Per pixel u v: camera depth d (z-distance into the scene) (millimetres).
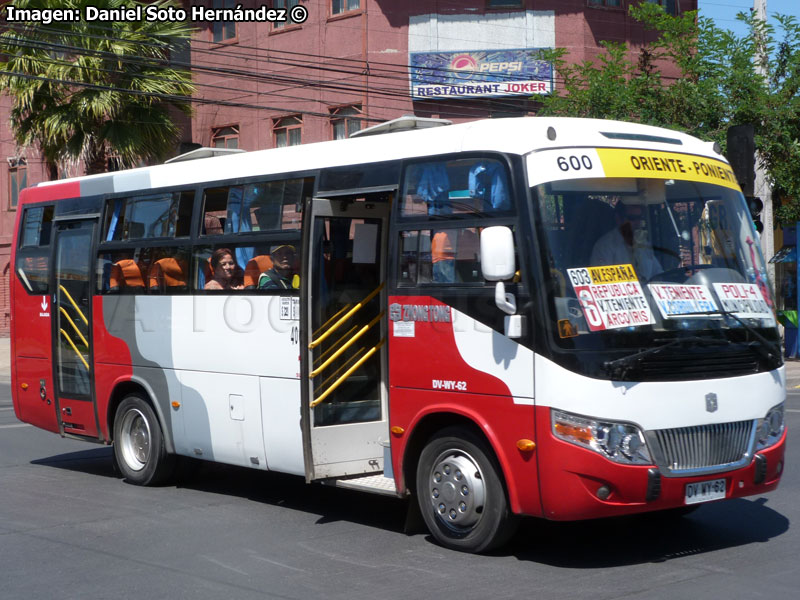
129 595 6383
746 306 7180
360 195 8281
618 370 6473
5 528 8375
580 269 6691
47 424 11672
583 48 25578
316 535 7957
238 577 6742
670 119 21828
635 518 8219
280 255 8766
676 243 7113
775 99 21188
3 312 35031
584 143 7094
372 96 26922
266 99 29031
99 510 9125
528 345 6699
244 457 9125
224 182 9492
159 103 23453
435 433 7453
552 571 6707
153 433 10203
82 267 11109
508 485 6824
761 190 22047
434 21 26281
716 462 6828
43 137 23141
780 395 7305
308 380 8172
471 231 7203
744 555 7004
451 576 6629
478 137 7297
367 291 8672
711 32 22078
